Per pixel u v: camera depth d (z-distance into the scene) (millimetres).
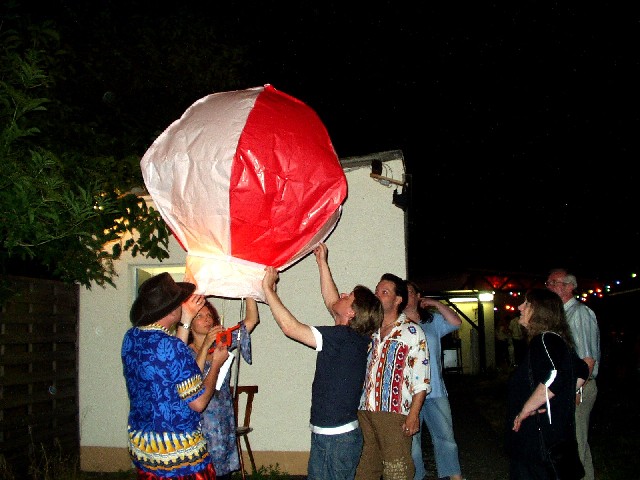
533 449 3307
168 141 3410
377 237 5867
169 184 3348
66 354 6023
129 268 6320
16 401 5250
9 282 5043
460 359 17234
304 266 5953
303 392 5938
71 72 7176
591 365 4438
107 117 7477
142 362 2885
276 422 5953
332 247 5922
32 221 4168
